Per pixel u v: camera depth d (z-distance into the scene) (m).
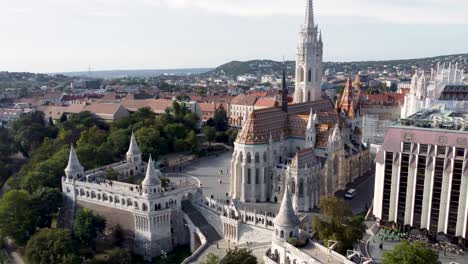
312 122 184.38
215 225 154.50
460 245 134.50
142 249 152.38
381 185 147.50
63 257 132.25
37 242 139.00
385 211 148.38
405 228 145.25
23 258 153.75
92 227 150.00
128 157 197.38
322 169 176.62
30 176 182.38
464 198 131.50
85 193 169.25
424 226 140.88
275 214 157.38
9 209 157.62
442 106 184.62
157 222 151.62
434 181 136.38
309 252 111.69
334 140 183.38
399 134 142.88
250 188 176.25
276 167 174.75
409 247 99.25
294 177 163.38
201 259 134.75
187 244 159.25
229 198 177.75
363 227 121.56
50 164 189.62
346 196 179.75
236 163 176.00
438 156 134.75
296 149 192.38
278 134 186.12
